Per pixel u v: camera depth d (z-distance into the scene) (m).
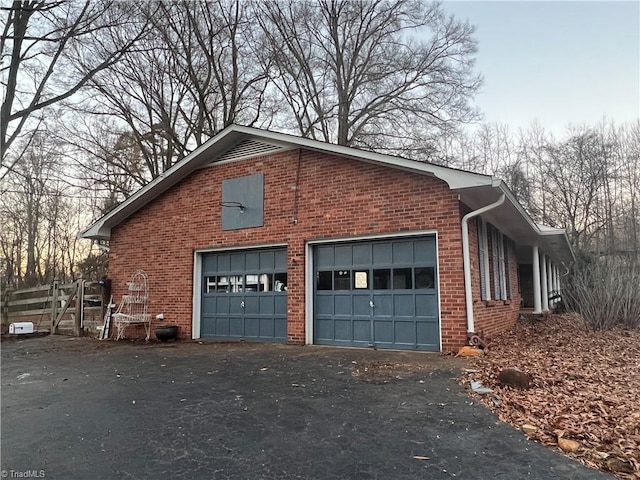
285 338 10.01
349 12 20.20
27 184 22.11
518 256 16.52
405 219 8.59
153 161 20.36
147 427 4.04
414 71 20.00
